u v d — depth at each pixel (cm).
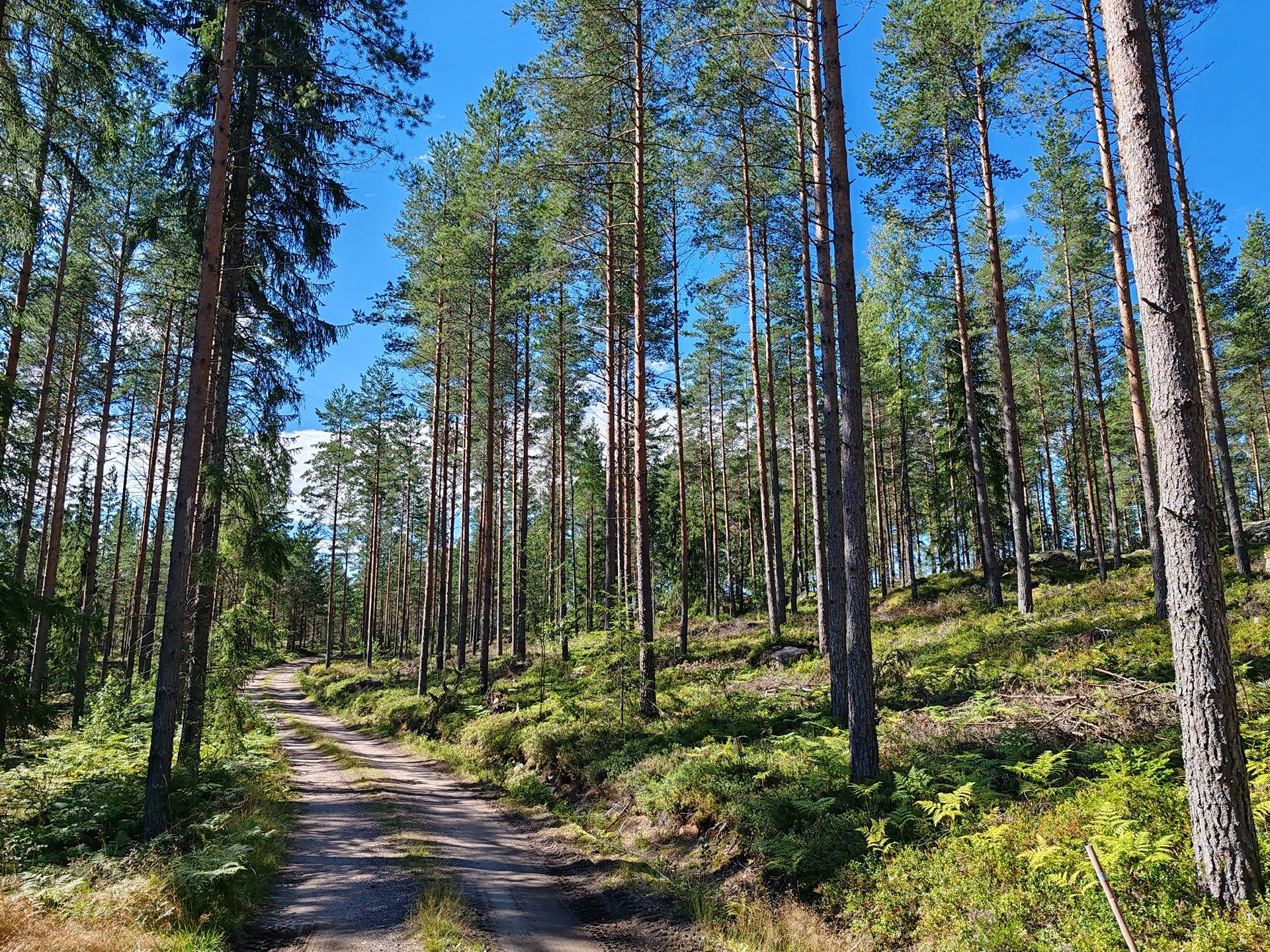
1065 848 577
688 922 720
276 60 1177
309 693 3762
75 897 638
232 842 854
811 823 815
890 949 585
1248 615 1390
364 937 662
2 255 1088
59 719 2062
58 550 2064
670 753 1156
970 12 1582
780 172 1897
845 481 948
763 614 3022
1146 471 1609
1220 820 467
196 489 973
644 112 1627
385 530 5256
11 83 946
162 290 2073
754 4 1279
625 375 2350
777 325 2594
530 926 716
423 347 2689
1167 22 1616
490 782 1416
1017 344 3181
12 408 941
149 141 1225
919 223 2014
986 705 1063
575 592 2681
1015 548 1928
